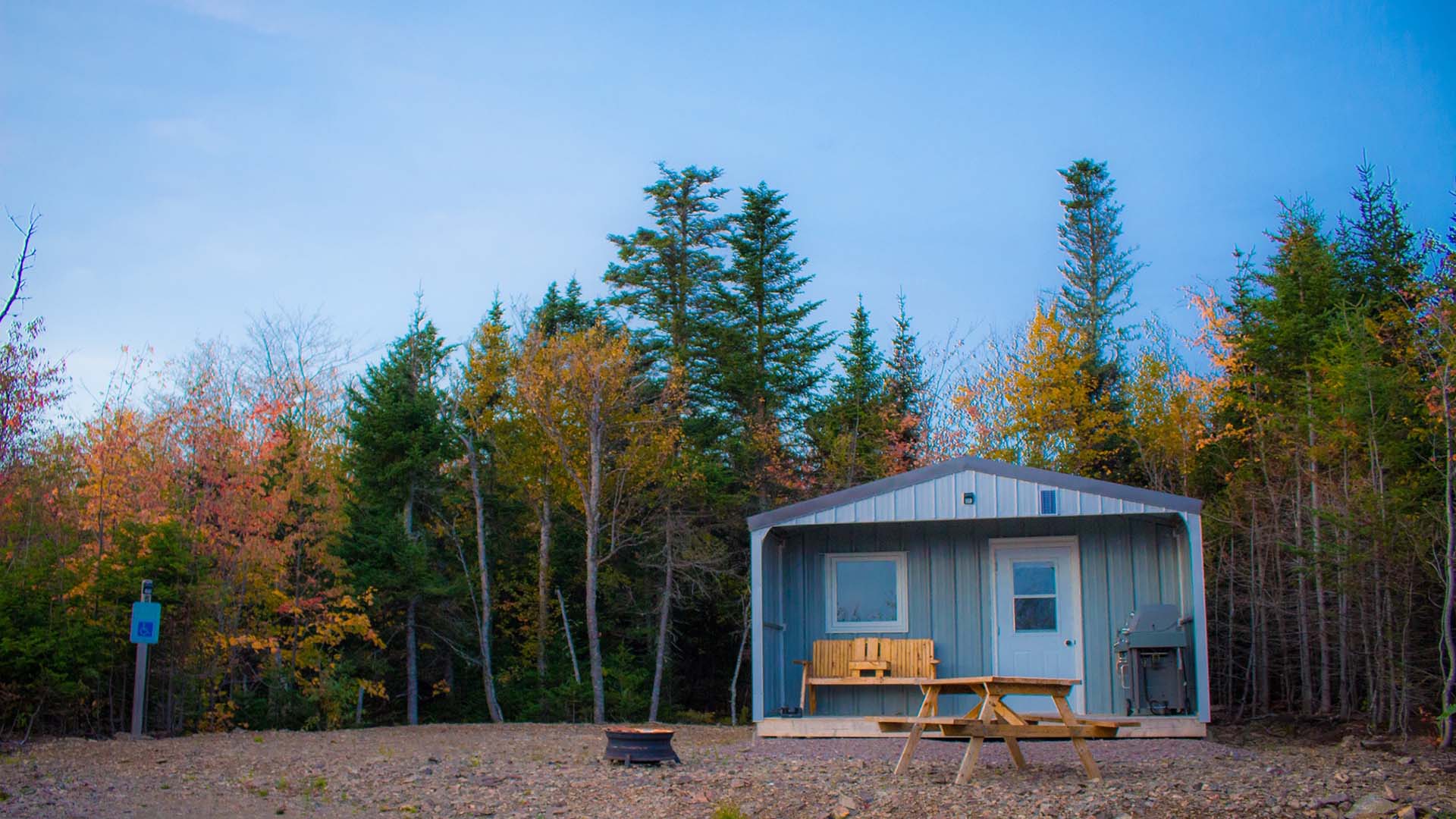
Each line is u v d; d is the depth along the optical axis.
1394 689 13.05
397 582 22.05
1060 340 25.92
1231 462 19.92
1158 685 12.75
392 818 7.19
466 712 25.22
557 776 8.85
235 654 19.11
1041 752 10.33
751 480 29.30
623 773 8.97
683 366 31.12
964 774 8.00
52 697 13.52
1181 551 13.05
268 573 19.77
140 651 13.84
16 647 13.23
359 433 23.80
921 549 14.12
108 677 14.87
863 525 14.30
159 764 9.83
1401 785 7.74
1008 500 12.39
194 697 16.73
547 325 31.55
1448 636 11.66
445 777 8.85
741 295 34.06
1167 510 11.98
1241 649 19.42
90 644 14.13
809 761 9.81
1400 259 18.81
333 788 8.34
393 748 11.51
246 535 19.09
